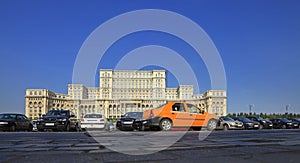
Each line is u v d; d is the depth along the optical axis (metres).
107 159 6.20
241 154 6.85
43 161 5.95
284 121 32.06
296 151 7.33
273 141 9.98
